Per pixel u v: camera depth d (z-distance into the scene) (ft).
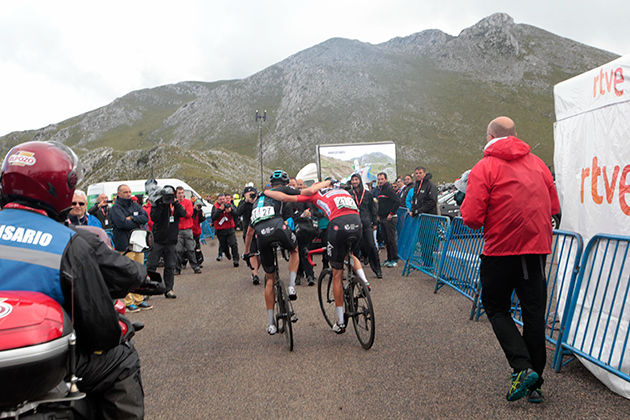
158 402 10.80
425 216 23.63
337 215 14.52
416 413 9.43
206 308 20.63
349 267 14.69
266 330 16.40
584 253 11.21
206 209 63.41
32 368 4.35
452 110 549.54
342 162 58.95
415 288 21.59
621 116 10.89
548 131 479.00
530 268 9.67
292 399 10.49
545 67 629.10
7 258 4.91
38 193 5.43
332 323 16.56
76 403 5.70
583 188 12.44
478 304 15.88
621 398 9.63
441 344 13.57
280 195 14.56
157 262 23.21
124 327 6.50
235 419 9.70
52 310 4.72
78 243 5.33
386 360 12.57
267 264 14.88
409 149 474.08
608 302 10.35
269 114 652.07
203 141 620.49
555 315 12.83
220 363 13.26
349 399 10.28
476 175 10.00
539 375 9.52
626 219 10.66
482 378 10.98
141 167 399.85
